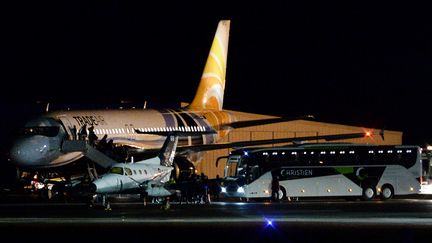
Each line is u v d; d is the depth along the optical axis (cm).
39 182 7550
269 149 7300
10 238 3612
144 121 8331
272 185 6975
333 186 7250
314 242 3484
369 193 7275
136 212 5431
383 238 3638
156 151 8056
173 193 6234
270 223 4450
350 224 4384
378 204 6488
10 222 4534
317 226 4253
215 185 7388
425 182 7531
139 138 8144
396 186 7312
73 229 4072
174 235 3759
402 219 4738
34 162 7062
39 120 7162
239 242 3475
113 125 7888
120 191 6131
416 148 7350
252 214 5184
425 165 8031
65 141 7144
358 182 7262
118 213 5322
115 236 3706
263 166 7238
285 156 7256
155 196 6172
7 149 7144
